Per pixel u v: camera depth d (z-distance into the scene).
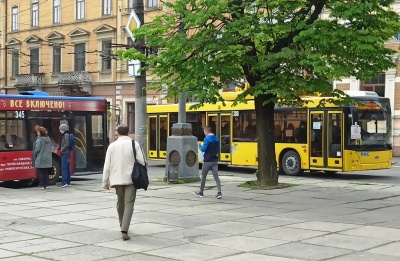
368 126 21.19
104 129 20.44
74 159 19.61
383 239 9.31
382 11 15.25
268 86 15.38
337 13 14.45
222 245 9.00
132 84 43.97
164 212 12.56
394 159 33.31
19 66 52.97
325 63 14.50
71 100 19.61
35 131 18.61
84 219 11.74
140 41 18.34
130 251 8.66
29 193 16.44
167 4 16.02
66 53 48.56
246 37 15.59
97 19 46.16
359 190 16.70
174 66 15.81
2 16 54.25
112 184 9.56
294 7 15.22
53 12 49.84
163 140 27.86
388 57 15.86
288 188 17.09
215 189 17.02
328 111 21.27
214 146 14.95
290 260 7.93
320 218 11.60
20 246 9.09
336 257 8.06
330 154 21.19
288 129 22.62
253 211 12.66
